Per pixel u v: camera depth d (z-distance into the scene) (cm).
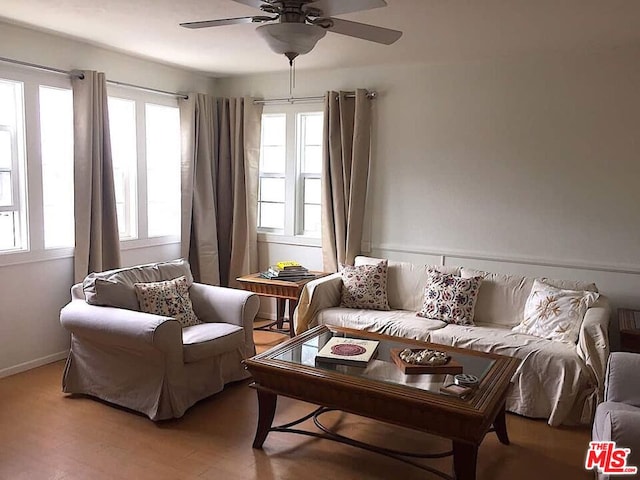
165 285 383
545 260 439
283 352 304
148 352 324
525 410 342
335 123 504
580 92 418
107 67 452
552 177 433
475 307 411
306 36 244
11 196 400
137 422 328
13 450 292
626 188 409
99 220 436
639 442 194
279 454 295
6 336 396
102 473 272
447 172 473
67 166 439
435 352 291
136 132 486
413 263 486
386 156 497
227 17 349
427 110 475
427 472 279
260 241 575
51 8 335
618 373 263
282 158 567
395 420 259
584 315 355
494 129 451
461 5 310
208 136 545
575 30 360
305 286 429
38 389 374
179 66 509
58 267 428
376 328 400
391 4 308
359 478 273
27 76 392
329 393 272
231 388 381
